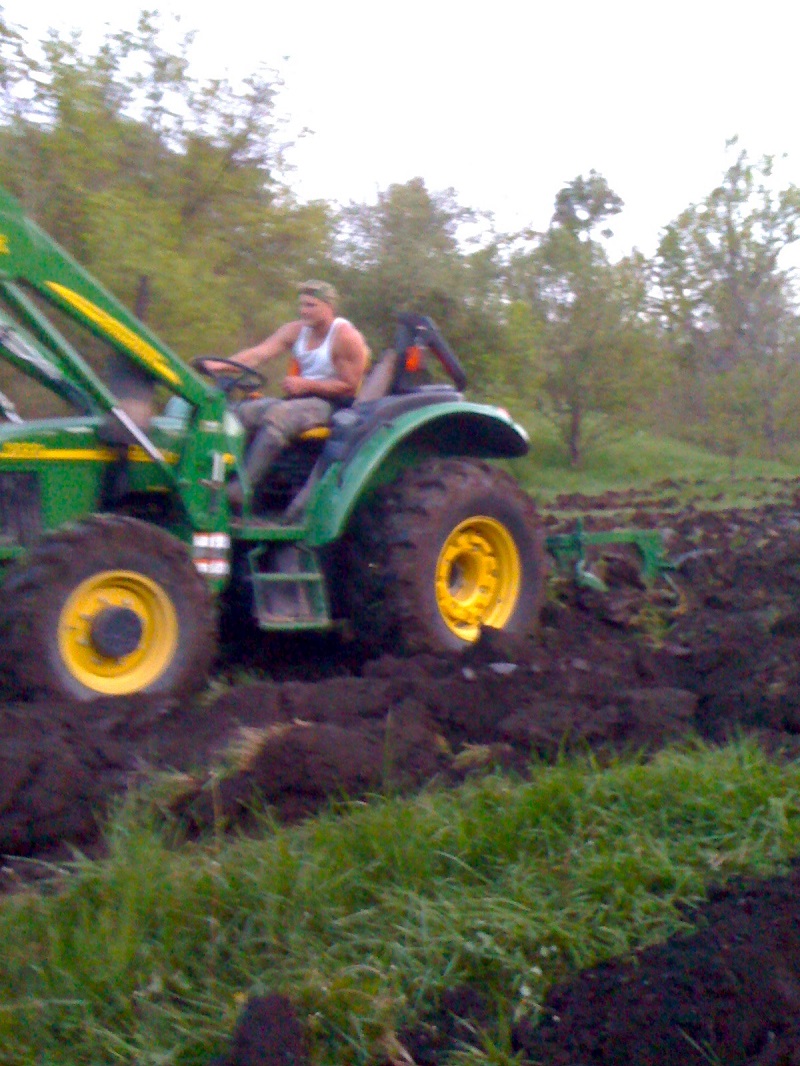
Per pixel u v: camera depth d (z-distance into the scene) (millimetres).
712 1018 3262
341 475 6395
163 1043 3195
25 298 5613
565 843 4133
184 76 14023
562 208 46812
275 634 7148
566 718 5168
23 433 5637
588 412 28781
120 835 3982
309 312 6785
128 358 5770
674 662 6328
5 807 4125
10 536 5691
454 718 5332
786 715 5406
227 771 4461
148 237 12430
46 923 3531
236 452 6203
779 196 31344
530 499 7125
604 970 3564
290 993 3328
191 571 5582
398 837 3986
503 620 6988
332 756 4566
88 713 4977
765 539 11648
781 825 4211
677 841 4207
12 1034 3162
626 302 27859
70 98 12805
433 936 3596
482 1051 3236
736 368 28062
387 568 6520
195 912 3598
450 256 21250
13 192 12703
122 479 5891
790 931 3586
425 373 7242
